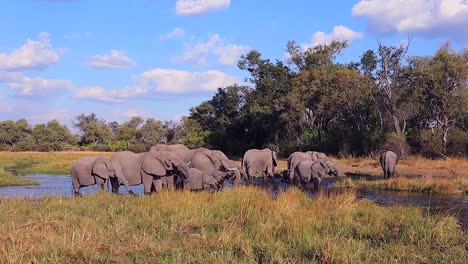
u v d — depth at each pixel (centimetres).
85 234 891
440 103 3806
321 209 1194
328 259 766
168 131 8856
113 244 845
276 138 5341
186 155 2003
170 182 1797
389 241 896
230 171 1983
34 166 4144
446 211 1430
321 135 4866
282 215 1088
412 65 4100
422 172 2836
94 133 10094
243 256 789
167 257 773
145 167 1702
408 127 4531
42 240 855
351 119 4769
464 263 757
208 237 909
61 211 1178
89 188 2306
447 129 3831
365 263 748
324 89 4559
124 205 1237
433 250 838
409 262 761
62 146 9481
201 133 7000
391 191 2050
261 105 5762
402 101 3947
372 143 4156
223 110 6956
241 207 1159
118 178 1702
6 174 2791
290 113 4944
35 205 1316
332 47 5547
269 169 2572
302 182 2245
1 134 10312
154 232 941
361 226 1001
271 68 5866
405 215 1091
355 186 2209
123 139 9081
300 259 778
